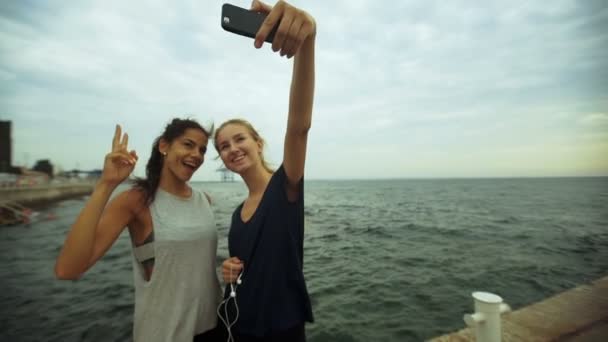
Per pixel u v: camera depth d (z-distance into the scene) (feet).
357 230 57.41
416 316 20.31
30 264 42.32
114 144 4.68
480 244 44.55
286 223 5.11
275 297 4.99
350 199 153.58
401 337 17.66
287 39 3.24
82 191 219.41
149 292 5.02
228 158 6.05
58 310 23.59
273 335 4.93
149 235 5.14
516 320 11.04
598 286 13.12
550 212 89.04
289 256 5.12
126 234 65.21
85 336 18.97
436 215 82.84
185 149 5.71
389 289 25.55
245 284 5.11
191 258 5.26
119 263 40.14
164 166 5.84
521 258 36.35
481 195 178.09
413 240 47.73
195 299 5.26
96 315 22.22
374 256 37.55
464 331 11.02
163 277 5.04
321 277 29.14
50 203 146.20
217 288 5.92
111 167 4.55
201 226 5.52
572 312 11.16
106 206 4.94
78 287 29.63
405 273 30.17
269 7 3.79
